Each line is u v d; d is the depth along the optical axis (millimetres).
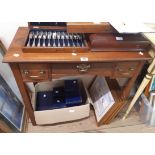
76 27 986
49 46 972
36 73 1012
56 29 1128
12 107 1338
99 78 1532
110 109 1314
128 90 1245
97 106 1480
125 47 1011
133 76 1125
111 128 1437
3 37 1282
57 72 1031
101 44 986
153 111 1385
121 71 1075
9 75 1405
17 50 970
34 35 1074
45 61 917
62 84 1555
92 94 1617
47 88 1548
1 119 1125
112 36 1011
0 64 1309
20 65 961
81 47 974
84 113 1399
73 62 960
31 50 952
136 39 1012
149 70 1128
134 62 1033
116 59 958
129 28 948
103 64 1020
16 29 1247
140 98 1463
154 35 1068
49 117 1328
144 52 1034
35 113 1269
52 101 1433
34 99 1392
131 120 1506
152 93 1335
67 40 1049
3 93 1274
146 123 1486
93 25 989
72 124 1452
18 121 1343
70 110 1325
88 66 1018
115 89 1361
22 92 1125
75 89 1455
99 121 1406
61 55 957
